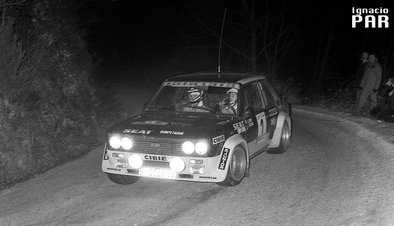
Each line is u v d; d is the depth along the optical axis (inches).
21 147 333.7
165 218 227.5
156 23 991.0
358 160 321.1
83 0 559.2
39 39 454.9
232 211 234.5
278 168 313.0
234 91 297.4
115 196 262.2
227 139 262.8
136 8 969.5
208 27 984.3
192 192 266.2
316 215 223.0
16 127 346.9
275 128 340.2
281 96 367.9
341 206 231.6
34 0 490.3
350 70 1293.1
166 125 268.1
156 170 258.1
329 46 1211.2
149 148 258.4
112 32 893.2
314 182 276.8
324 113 579.8
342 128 453.7
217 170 254.2
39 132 366.3
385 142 364.5
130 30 939.3
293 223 215.2
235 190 267.6
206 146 248.7
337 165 313.0
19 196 269.6
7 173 313.3
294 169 308.8
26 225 223.1
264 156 349.4
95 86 518.6
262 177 292.7
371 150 346.0
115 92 620.1
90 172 316.8
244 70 1042.7
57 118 402.6
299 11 1122.0
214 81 305.9
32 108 385.7
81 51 520.1
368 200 235.6
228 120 281.4
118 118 502.0
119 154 264.8
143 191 270.1
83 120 431.5
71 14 533.3
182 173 254.1
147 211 237.6
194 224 218.7
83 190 275.0
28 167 327.3
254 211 233.3
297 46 1206.9
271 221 219.3
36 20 480.4
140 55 909.2
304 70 1247.5
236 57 1085.1
